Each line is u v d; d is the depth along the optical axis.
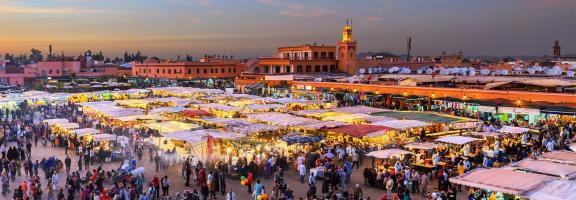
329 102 53.62
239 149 31.31
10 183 28.59
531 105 42.72
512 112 43.28
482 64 117.00
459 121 36.41
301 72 95.38
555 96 43.47
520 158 29.39
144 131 39.50
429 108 51.09
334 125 35.09
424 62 116.56
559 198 16.05
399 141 34.09
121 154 34.50
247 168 29.00
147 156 35.28
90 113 51.09
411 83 60.31
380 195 25.16
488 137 32.72
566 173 18.77
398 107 54.66
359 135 31.91
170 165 31.92
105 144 35.69
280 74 90.38
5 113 53.50
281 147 32.78
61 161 32.03
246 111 48.06
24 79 111.56
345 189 25.92
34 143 40.44
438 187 25.06
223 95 60.81
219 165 29.45
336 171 26.22
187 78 107.50
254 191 24.56
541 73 68.31
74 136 37.78
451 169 26.77
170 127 36.81
